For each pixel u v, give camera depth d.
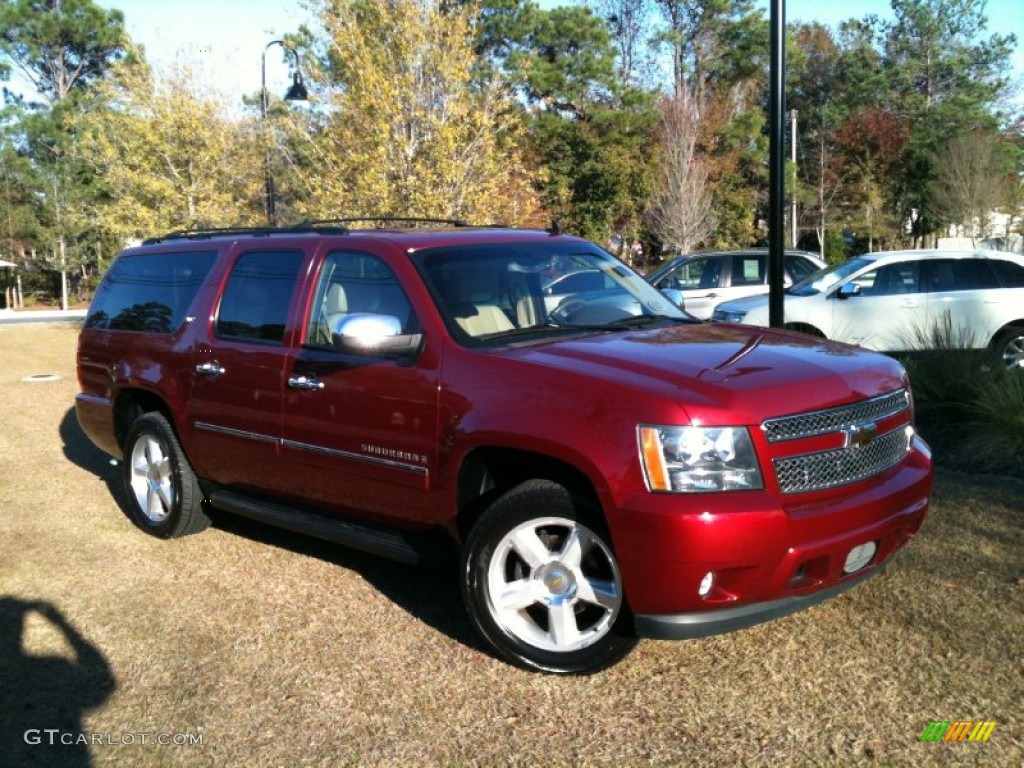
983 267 11.73
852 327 11.70
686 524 3.49
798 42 51.84
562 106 37.88
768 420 3.64
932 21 54.00
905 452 4.30
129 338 6.29
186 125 19.61
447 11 15.39
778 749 3.39
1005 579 4.67
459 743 3.56
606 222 36.31
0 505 7.03
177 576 5.40
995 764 3.23
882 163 43.72
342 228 5.34
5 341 20.69
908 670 3.87
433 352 4.34
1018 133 50.09
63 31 46.97
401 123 14.32
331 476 4.82
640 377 3.81
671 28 45.38
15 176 46.94
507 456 4.15
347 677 4.10
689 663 4.06
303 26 20.98
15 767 3.52
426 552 4.47
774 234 7.46
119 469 8.16
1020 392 6.82
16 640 4.59
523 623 4.09
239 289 5.52
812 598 3.78
